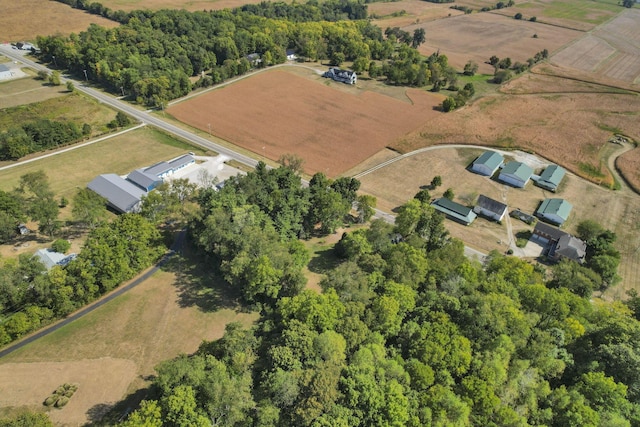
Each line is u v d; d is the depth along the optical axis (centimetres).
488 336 7412
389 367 6700
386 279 9144
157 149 16638
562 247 12112
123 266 9856
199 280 10544
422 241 10944
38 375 8088
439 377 6750
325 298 7906
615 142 18825
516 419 6134
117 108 19438
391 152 17638
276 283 9250
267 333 8156
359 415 6175
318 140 18175
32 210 11088
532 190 15538
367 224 13138
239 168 15850
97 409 7562
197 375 6681
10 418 7288
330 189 13262
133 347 8756
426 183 15638
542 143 18525
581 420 6219
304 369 6888
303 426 6069
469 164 16938
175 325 9294
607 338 7525
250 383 6806
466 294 8562
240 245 9731
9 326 8500
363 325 7544
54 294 9081
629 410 6500
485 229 13450
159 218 11862
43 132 15762
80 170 14975
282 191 12106
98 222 11869
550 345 7425
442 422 6041
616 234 13500
